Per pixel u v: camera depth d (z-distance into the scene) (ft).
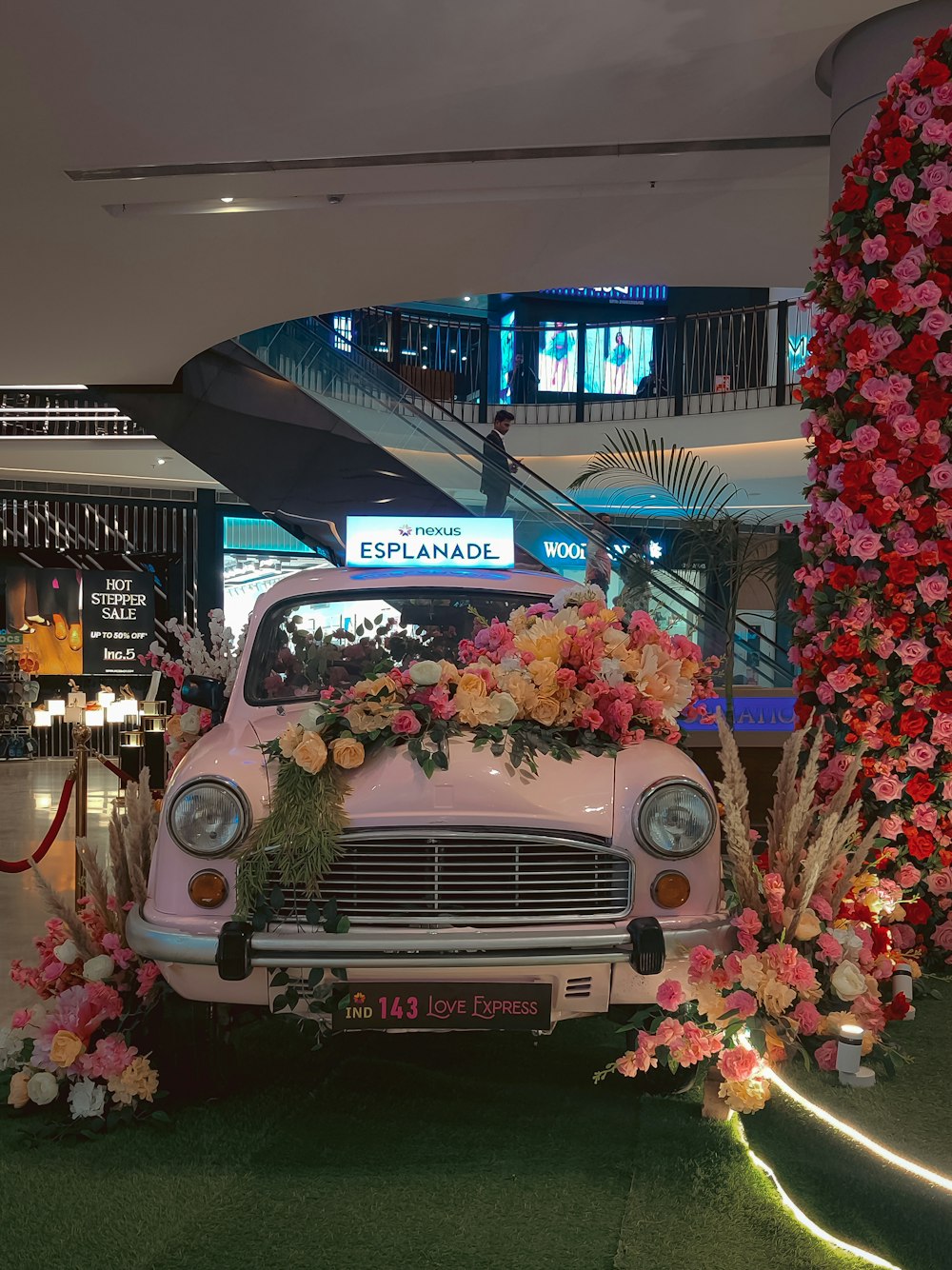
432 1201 8.08
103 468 47.29
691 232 23.03
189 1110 9.72
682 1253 7.35
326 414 33.19
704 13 14.55
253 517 54.34
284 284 25.53
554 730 9.80
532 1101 9.93
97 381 33.94
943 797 12.99
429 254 23.91
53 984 10.73
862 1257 7.32
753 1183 8.22
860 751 12.96
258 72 15.87
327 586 13.03
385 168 19.40
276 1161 8.73
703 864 9.18
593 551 30.63
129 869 10.48
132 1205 8.04
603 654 10.40
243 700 11.89
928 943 13.17
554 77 16.19
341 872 8.91
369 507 33.12
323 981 8.76
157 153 18.56
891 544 13.01
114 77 15.94
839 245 13.32
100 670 49.96
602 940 8.64
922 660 12.87
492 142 18.33
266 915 8.74
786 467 47.62
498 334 57.00
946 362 12.54
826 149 18.90
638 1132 9.20
